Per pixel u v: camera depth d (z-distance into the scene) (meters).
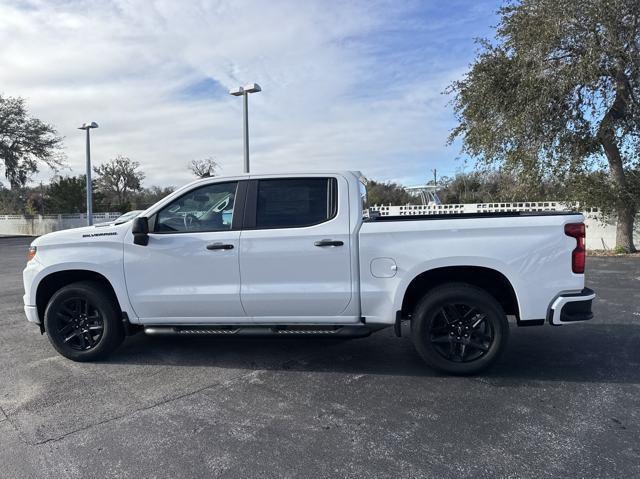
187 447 3.38
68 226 36.38
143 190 57.97
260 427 3.66
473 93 14.73
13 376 4.79
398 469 3.07
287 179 4.87
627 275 10.27
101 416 3.88
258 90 17.61
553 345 5.58
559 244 4.43
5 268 14.33
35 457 3.29
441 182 53.34
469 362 4.57
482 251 4.45
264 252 4.72
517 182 15.24
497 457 3.19
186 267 4.84
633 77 12.20
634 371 4.72
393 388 4.39
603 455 3.20
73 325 5.20
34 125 35.75
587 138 13.54
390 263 4.58
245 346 5.70
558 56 12.95
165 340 5.97
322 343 5.80
